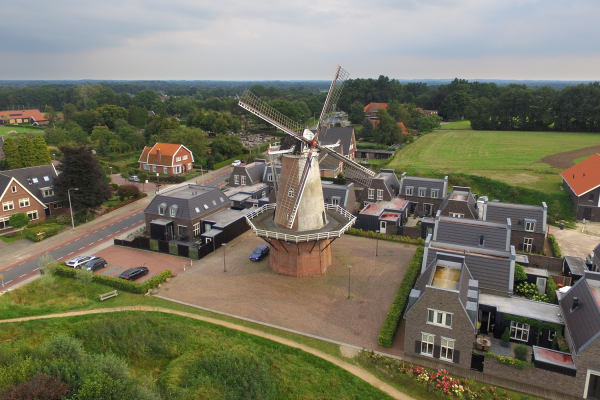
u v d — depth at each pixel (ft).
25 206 215.72
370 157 405.80
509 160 326.44
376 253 174.81
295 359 107.45
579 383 89.61
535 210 173.17
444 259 121.70
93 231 209.15
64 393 84.74
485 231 144.05
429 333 103.14
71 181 215.31
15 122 614.75
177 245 174.91
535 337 105.91
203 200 205.46
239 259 170.81
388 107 530.68
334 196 212.23
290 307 133.18
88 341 116.67
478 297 111.96
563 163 306.35
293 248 150.92
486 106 504.43
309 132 145.79
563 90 455.22
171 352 112.78
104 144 390.21
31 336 116.16
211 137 511.81
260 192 253.85
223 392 98.58
